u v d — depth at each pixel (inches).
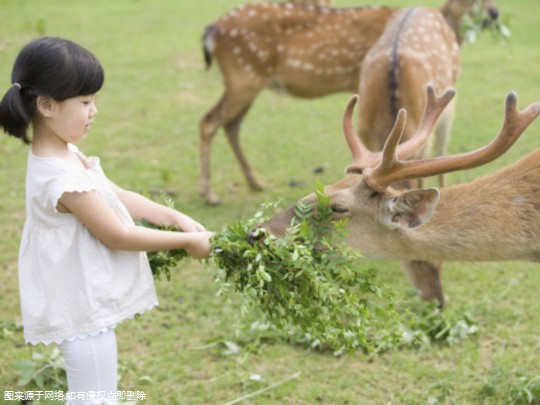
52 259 113.7
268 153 323.9
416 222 140.4
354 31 267.7
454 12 286.8
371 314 123.1
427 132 155.9
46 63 107.7
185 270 224.7
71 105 110.3
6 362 174.7
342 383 166.9
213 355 179.8
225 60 273.7
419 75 225.6
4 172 300.4
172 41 500.4
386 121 220.2
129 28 534.6
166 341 185.6
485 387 159.2
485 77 413.7
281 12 271.9
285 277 117.6
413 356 176.9
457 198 152.9
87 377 115.9
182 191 285.9
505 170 155.5
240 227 120.3
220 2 623.8
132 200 129.0
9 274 220.8
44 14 569.0
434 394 160.2
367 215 144.4
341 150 324.8
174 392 164.2
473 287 209.5
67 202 111.9
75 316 114.2
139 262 120.0
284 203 271.0
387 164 141.3
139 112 373.1
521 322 190.2
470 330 183.6
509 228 150.3
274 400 161.5
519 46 471.5
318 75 273.3
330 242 129.1
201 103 387.2
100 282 114.4
